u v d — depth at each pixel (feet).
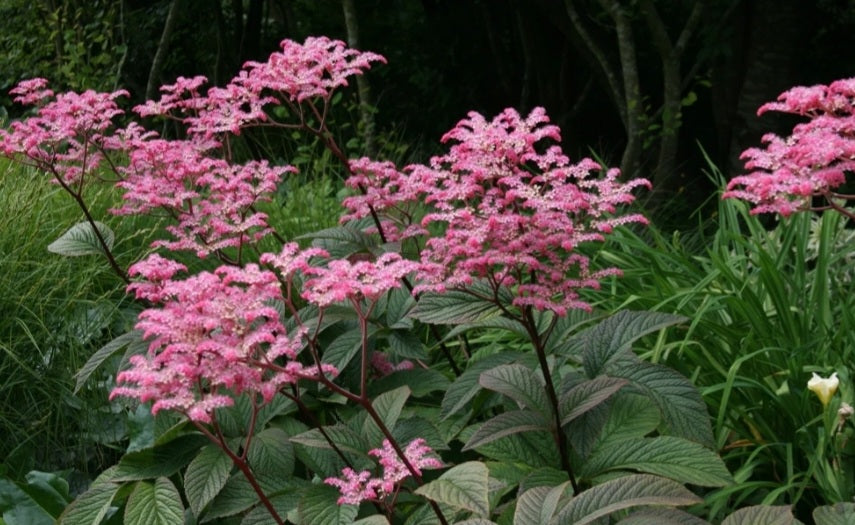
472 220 8.83
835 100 8.25
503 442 9.75
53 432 13.51
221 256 11.90
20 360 13.38
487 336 13.56
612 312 12.64
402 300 11.64
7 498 11.48
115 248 15.69
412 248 13.11
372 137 22.84
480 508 7.32
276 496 9.63
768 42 23.32
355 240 11.86
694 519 7.60
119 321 14.66
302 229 17.57
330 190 21.13
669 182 23.94
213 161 11.83
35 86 12.28
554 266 9.16
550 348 10.28
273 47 34.73
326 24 32.14
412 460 8.41
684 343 11.60
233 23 35.22
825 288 12.57
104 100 12.01
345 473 8.48
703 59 22.93
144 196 11.39
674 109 21.81
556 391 9.98
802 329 12.07
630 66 21.53
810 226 15.07
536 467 9.58
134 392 7.29
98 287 15.24
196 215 11.70
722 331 12.07
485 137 9.00
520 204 9.81
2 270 14.35
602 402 9.14
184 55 32.78
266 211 17.93
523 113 29.81
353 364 11.64
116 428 13.56
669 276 13.82
